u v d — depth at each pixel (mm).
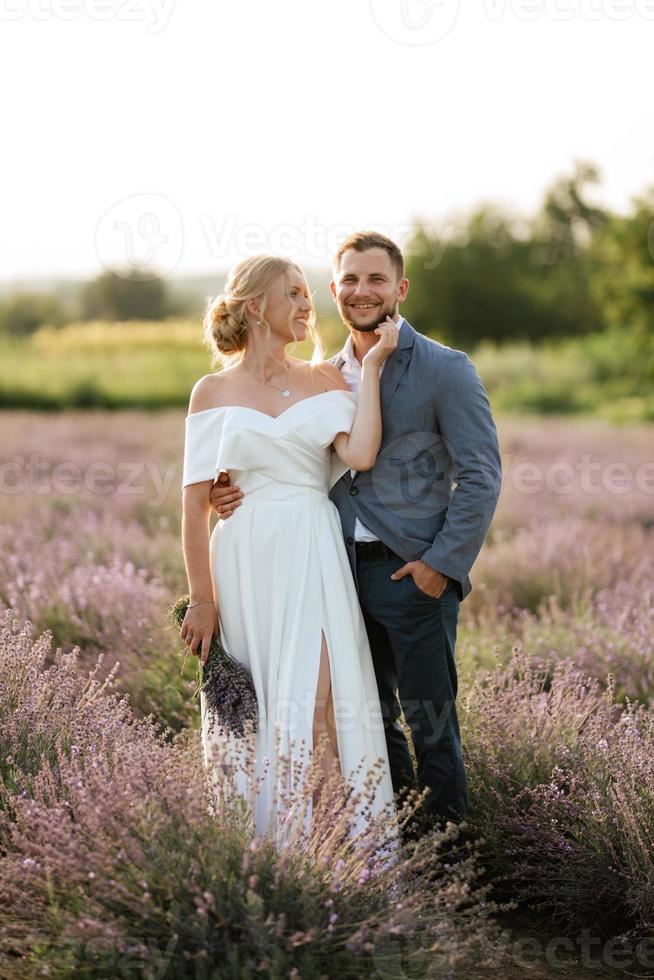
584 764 5996
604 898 5520
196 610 5609
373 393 5773
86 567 10922
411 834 5887
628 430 32125
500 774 6141
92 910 4254
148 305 74625
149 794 4695
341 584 5664
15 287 74062
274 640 5516
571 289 77688
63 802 4848
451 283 76250
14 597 9414
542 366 49875
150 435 29406
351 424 5789
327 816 4898
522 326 76312
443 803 5879
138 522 15961
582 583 11859
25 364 48906
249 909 4176
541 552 12719
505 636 9484
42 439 27953
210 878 4328
